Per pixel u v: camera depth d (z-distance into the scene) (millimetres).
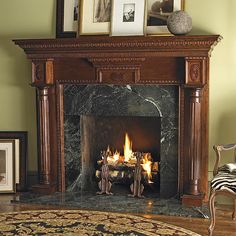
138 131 5145
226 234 3777
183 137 4559
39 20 5020
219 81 4559
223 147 3951
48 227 3926
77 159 4961
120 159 5082
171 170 4648
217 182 3617
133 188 4781
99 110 4809
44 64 4758
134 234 3760
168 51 4391
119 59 4555
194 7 4562
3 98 5172
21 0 5047
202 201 4445
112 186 5160
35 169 5168
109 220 4105
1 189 5059
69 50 4641
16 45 5113
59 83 4863
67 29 4906
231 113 4562
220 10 4512
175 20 4285
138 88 4668
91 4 4797
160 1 4605
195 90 4367
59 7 4934
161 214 4258
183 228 3906
